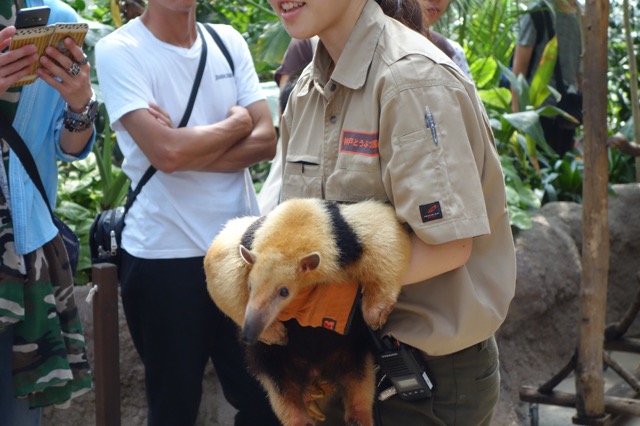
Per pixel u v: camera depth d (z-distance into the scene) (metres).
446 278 2.27
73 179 4.91
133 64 3.41
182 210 3.42
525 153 6.06
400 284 2.16
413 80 2.16
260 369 2.42
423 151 2.13
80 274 4.57
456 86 2.19
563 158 6.24
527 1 6.14
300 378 2.40
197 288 3.44
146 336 3.49
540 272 5.10
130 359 4.41
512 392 4.91
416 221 2.13
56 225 3.20
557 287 5.22
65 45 2.85
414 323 2.29
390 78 2.18
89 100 3.07
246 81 3.71
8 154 2.97
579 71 6.34
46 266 3.03
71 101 3.02
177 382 3.47
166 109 3.48
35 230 2.98
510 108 6.00
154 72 3.45
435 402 2.39
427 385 2.32
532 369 5.10
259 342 2.40
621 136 4.22
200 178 3.48
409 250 2.19
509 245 2.36
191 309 3.44
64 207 4.63
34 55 2.79
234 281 2.26
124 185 4.68
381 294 2.14
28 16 2.70
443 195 2.11
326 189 2.34
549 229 5.36
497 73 6.63
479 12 6.32
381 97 2.19
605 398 4.46
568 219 5.54
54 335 3.03
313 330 2.33
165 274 3.41
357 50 2.26
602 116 4.24
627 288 5.82
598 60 4.22
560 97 5.74
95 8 5.96
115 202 4.69
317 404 2.57
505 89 6.15
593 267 4.33
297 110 2.50
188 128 3.40
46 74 2.91
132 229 3.49
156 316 3.44
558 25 6.18
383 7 2.42
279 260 2.15
